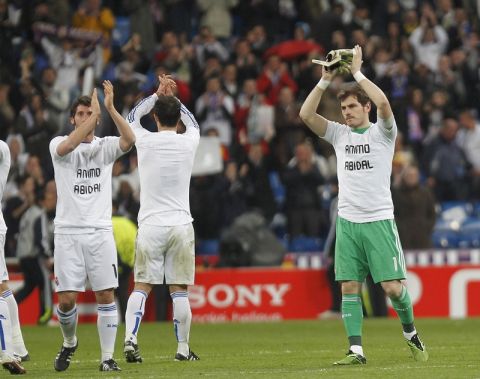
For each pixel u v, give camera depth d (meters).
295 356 32.75
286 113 63.75
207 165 57.66
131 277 53.22
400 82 66.56
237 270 55.09
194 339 41.47
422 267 55.00
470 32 73.44
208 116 64.44
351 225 28.33
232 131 64.25
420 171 64.44
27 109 61.38
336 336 42.59
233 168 60.06
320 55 66.69
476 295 54.81
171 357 32.75
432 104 66.50
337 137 28.64
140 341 40.56
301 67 66.00
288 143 63.34
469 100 68.94
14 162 59.50
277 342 39.53
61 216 28.06
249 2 72.50
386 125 28.06
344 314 28.53
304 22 73.19
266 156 63.34
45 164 58.28
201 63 68.12
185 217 30.34
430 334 42.62
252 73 67.62
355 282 28.47
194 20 73.88
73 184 27.98
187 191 30.55
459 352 33.28
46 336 44.22
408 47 69.50
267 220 60.31
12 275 54.72
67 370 28.39
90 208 28.03
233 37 72.56
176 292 30.64
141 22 68.88
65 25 67.75
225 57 69.69
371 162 28.20
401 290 28.48
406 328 29.28
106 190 28.30
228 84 66.50
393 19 71.81
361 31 66.44
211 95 64.62
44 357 33.66
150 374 26.39
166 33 68.00
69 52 63.84
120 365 29.48
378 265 28.11
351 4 73.44
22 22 67.81
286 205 59.44
